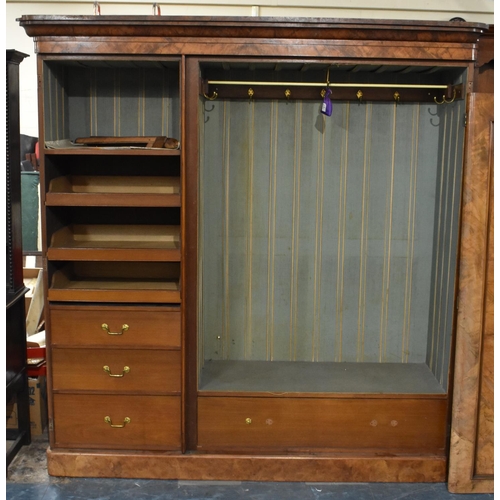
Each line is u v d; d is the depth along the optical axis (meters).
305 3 3.68
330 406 2.86
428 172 3.11
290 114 3.06
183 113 2.62
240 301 3.21
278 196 3.13
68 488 2.78
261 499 2.71
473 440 2.74
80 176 3.01
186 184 2.68
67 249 2.72
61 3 3.75
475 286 2.64
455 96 2.72
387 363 3.25
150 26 2.54
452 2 3.67
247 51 2.58
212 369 3.12
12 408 3.19
